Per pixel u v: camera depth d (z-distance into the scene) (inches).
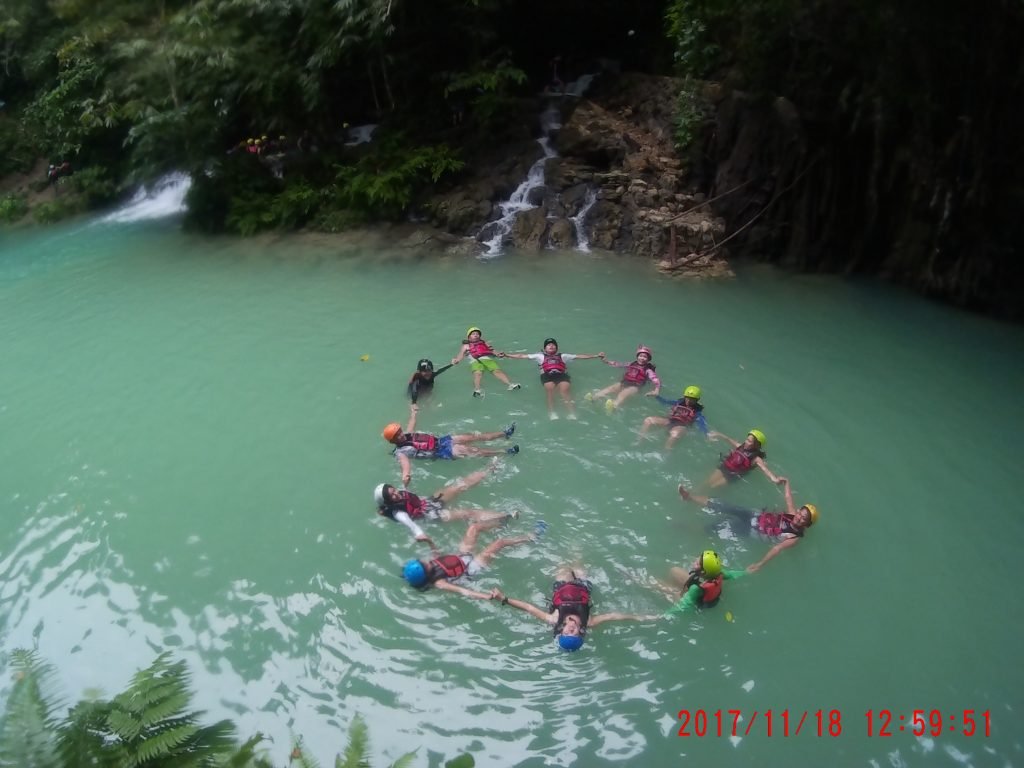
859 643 247.0
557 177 611.2
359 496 316.5
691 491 312.8
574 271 547.5
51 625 259.9
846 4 444.8
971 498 313.9
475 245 594.9
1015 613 259.0
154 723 179.3
